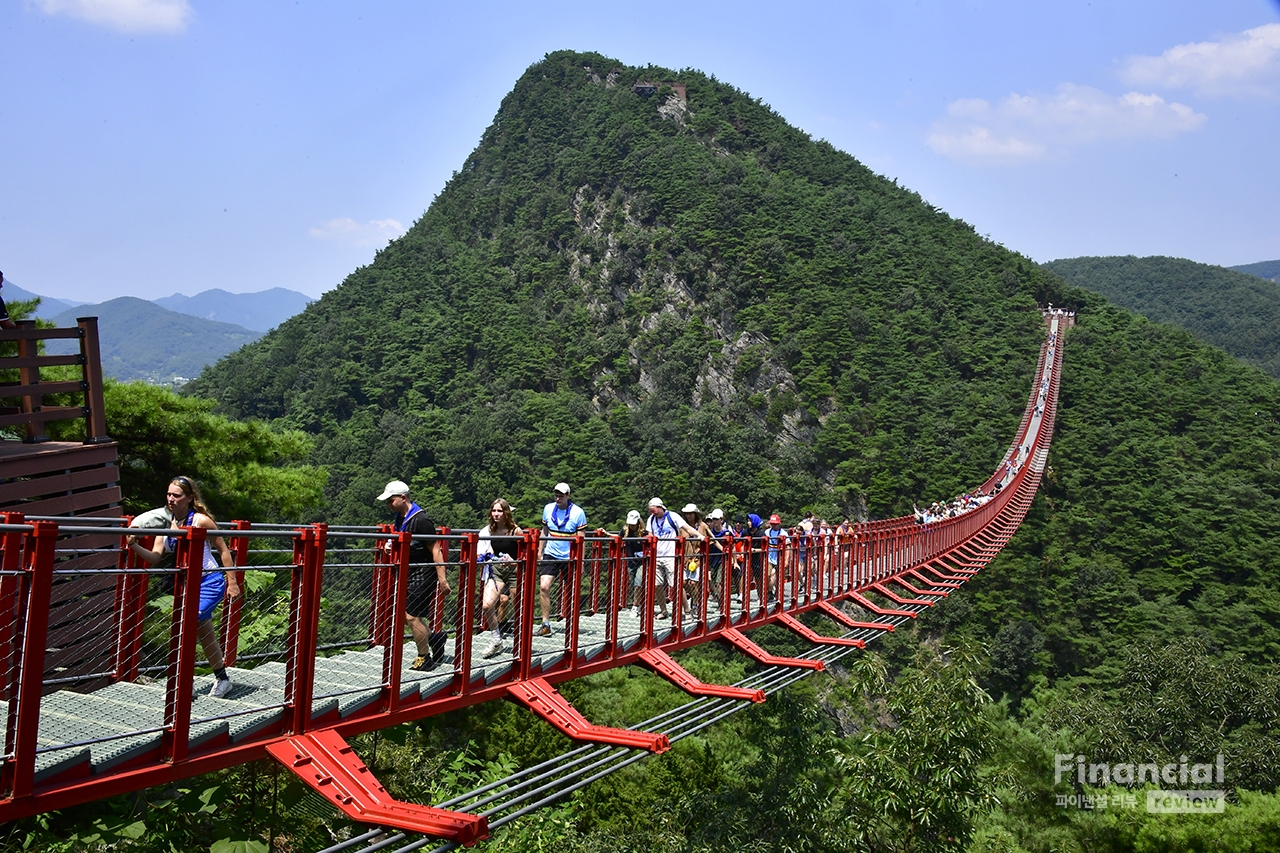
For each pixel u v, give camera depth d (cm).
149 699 616
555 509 1059
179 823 806
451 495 9694
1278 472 10119
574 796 1720
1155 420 11600
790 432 12012
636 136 17638
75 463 981
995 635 7500
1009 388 12431
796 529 1778
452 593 806
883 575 2264
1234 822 1758
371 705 690
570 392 12412
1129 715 3256
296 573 623
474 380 12719
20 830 735
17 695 462
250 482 1958
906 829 1670
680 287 14512
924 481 10556
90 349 1047
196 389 13025
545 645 991
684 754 2316
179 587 548
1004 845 1827
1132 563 8806
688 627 1250
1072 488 10000
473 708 2019
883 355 13088
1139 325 14625
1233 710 3428
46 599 465
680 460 10431
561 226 16238
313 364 12744
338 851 574
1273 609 7569
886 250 15900
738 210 15775
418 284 15225
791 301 14125
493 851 1171
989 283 15400
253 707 602
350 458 10550
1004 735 2133
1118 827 1841
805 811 1716
